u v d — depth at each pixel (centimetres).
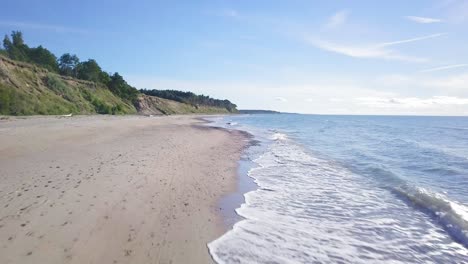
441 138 2917
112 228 530
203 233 553
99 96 5372
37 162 938
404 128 4781
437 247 546
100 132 1900
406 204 793
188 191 806
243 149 1798
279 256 483
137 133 2145
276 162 1403
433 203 761
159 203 685
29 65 3806
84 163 979
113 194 700
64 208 589
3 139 1259
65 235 485
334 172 1203
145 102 8606
